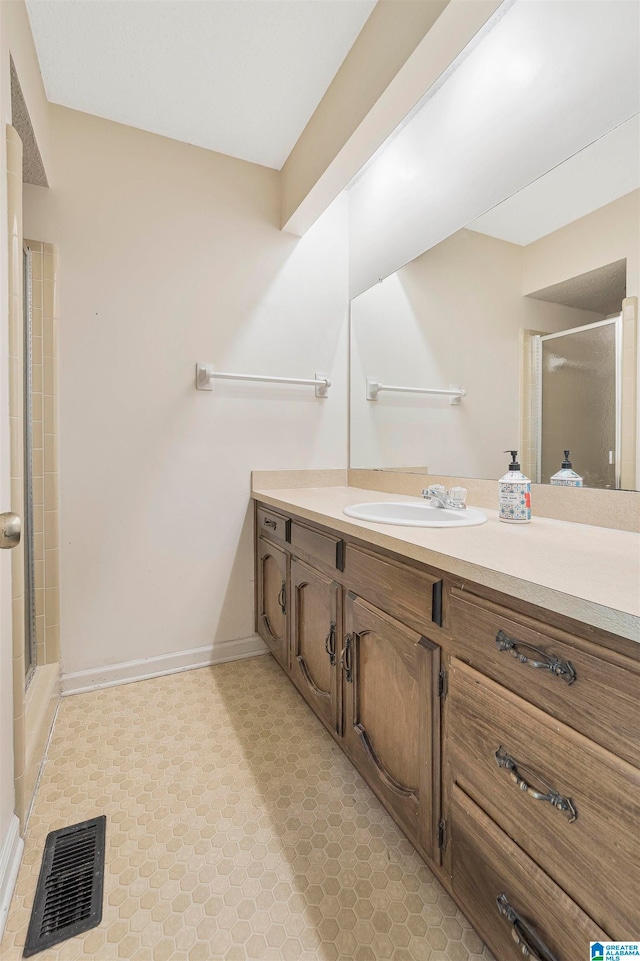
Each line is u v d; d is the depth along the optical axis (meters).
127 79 1.60
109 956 0.86
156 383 1.92
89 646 1.84
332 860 1.06
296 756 1.43
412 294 1.87
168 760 1.41
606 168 1.14
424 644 0.93
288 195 2.04
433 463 1.78
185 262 1.96
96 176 1.79
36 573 1.71
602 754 0.58
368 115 1.41
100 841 1.11
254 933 0.90
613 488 1.14
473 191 1.55
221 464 2.07
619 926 0.55
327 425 2.30
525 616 0.70
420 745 0.96
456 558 0.82
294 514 1.67
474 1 1.07
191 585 2.03
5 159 1.06
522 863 0.69
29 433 1.66
